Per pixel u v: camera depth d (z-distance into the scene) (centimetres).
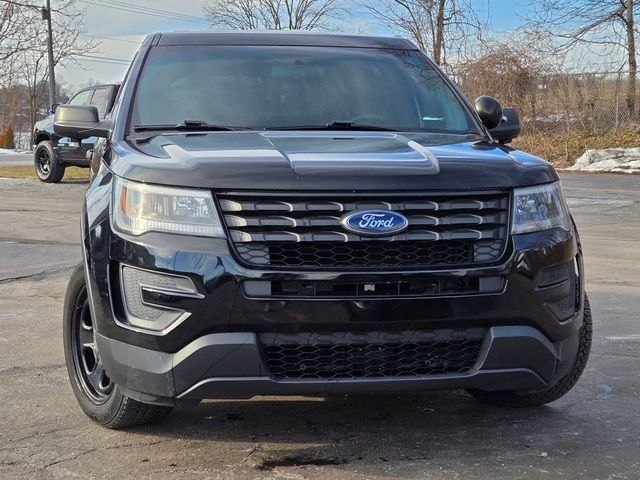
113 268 329
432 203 316
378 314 307
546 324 332
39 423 384
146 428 379
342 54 491
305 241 305
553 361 338
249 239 306
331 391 314
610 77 2355
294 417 397
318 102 444
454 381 320
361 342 310
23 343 532
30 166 2536
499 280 321
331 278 304
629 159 2072
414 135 411
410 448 356
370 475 326
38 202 1409
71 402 416
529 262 325
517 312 323
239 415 398
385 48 509
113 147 380
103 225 338
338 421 392
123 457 343
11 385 443
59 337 549
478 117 465
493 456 348
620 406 418
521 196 332
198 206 312
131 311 324
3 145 4631
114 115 432
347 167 319
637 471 332
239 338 305
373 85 464
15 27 3566
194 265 307
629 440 368
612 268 833
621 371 480
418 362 318
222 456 345
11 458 341
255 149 348
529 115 2428
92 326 377
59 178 1786
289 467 334
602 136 2328
